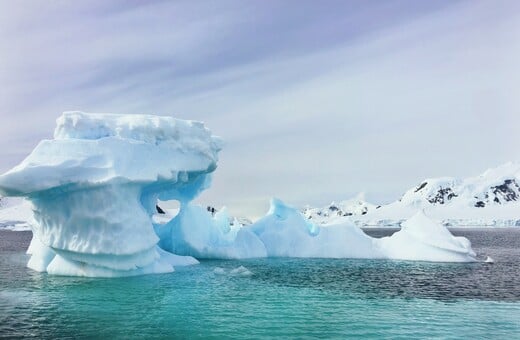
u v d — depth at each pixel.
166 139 27.52
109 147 24.06
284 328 15.55
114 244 23.38
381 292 22.00
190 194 34.84
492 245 63.59
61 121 25.91
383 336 14.82
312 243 37.88
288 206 40.19
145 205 28.58
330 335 14.85
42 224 24.58
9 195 23.06
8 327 15.20
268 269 29.53
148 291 21.06
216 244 35.75
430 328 15.77
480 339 14.65
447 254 36.09
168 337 14.40
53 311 17.31
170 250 34.47
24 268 28.72
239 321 16.30
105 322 15.91
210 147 30.89
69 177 22.83
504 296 21.34
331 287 23.06
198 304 18.77
